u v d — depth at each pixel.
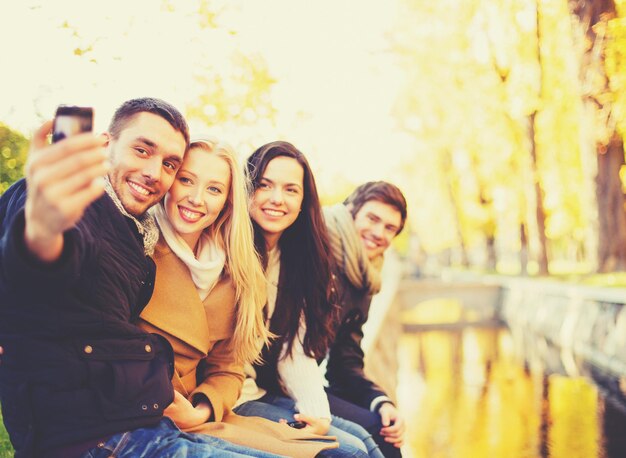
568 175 26.77
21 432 2.08
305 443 2.77
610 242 19.28
